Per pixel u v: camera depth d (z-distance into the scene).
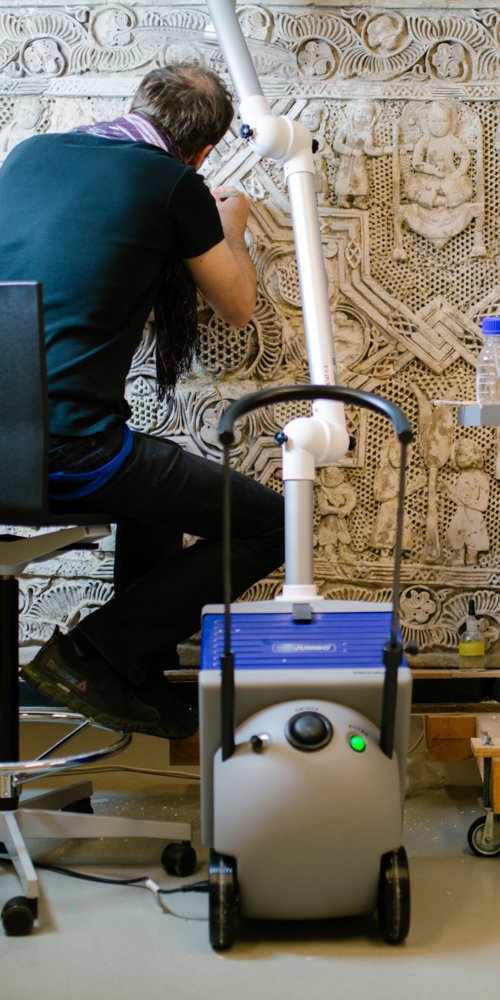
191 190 1.99
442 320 2.59
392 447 2.60
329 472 2.59
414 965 1.49
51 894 1.78
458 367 2.61
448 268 2.59
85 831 1.81
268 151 2.22
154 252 1.97
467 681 2.51
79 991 1.41
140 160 1.97
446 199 2.57
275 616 1.71
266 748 1.54
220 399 2.58
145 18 2.57
